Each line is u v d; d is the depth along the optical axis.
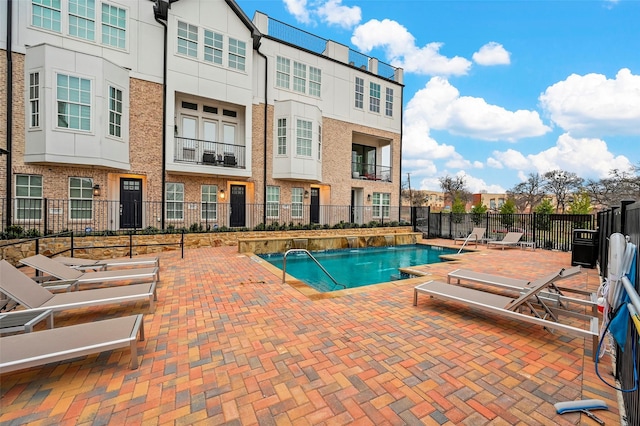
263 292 5.07
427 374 2.56
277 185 14.62
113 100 10.17
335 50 16.92
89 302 3.42
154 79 11.30
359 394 2.28
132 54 10.88
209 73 12.26
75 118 9.36
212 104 13.13
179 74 11.67
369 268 9.53
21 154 9.22
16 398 2.20
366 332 3.43
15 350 2.25
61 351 2.26
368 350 2.99
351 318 3.87
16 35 9.17
